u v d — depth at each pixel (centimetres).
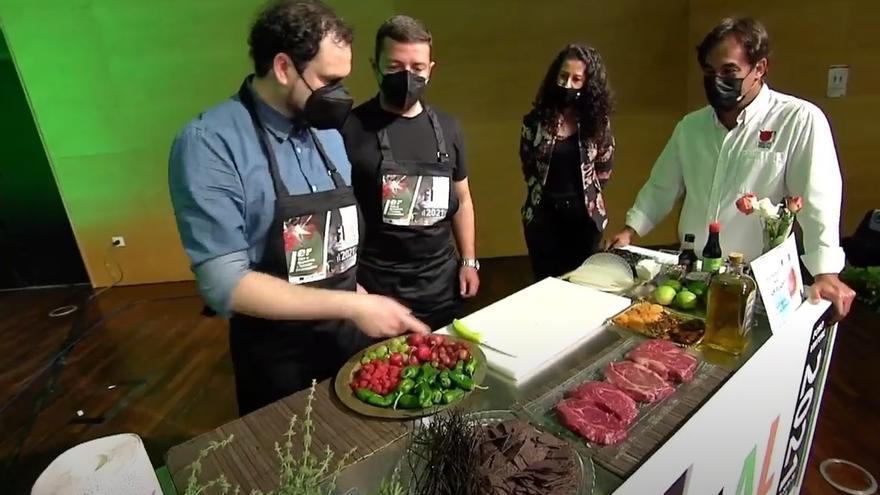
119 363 301
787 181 151
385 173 170
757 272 117
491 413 100
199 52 369
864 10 304
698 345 120
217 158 109
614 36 363
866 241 318
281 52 107
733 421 112
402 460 89
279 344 127
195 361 296
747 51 141
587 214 227
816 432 207
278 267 121
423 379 107
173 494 86
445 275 188
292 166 121
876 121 323
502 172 394
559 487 81
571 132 223
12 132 376
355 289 139
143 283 421
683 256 153
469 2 358
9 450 234
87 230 407
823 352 147
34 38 358
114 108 378
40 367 304
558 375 112
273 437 97
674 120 379
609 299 144
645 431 95
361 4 359
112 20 359
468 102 379
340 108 113
